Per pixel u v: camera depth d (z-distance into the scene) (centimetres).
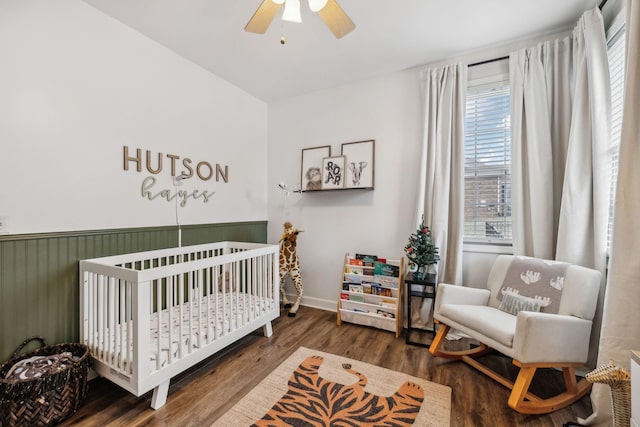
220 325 206
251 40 235
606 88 184
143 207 227
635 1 138
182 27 217
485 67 256
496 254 250
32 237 166
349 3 193
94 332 178
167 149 246
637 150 136
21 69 163
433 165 264
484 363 212
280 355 221
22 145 163
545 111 219
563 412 160
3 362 156
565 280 184
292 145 353
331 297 330
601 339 144
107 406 163
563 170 218
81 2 188
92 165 195
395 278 274
